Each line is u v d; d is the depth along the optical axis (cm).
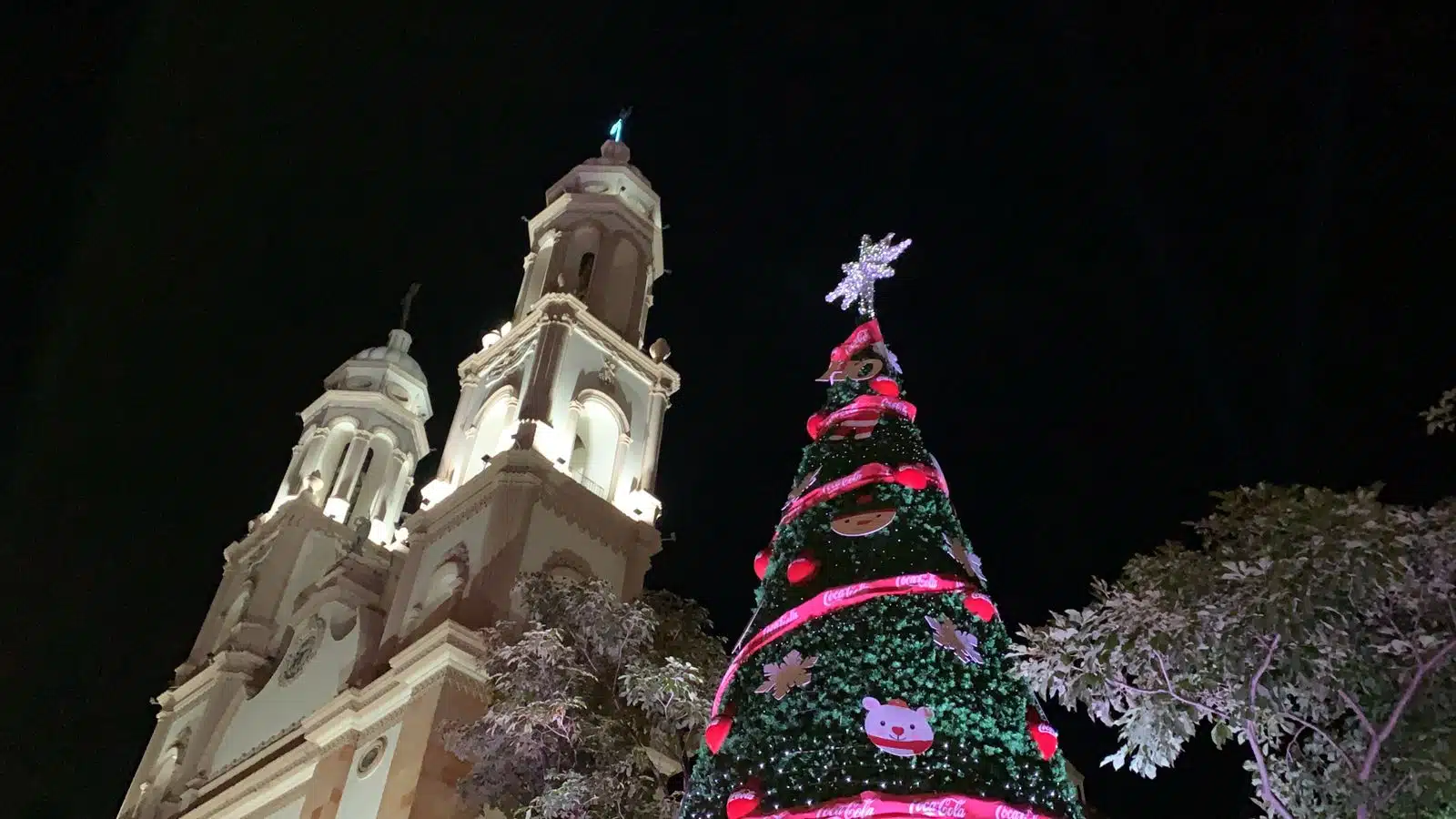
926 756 1372
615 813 2261
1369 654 1567
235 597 5003
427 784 2883
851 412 1809
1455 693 1523
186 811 4094
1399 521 1506
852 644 1472
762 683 1495
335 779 3259
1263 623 1527
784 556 1652
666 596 3092
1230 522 1639
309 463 5338
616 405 4094
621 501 3906
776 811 1368
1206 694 1590
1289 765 1609
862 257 2114
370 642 3738
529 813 2242
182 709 4656
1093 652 1602
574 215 4684
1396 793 1523
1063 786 1446
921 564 1550
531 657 2525
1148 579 1648
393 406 5616
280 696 4159
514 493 3559
